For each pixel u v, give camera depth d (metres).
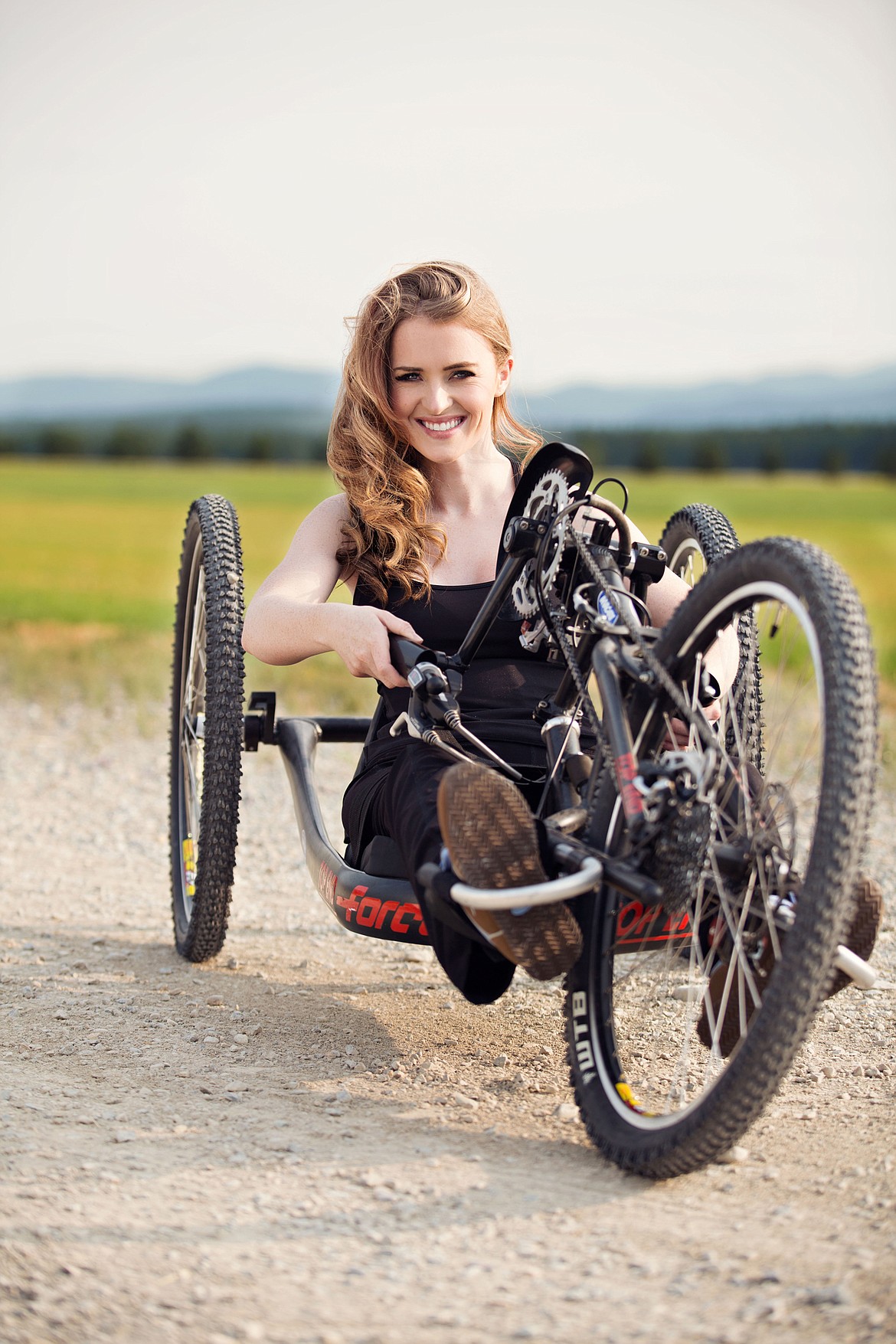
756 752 2.73
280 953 3.66
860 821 1.86
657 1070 2.70
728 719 2.50
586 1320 1.74
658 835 2.03
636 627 2.30
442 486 2.99
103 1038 2.90
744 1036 1.98
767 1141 2.33
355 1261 1.90
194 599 3.72
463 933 2.27
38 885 4.43
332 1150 2.31
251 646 2.83
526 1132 2.41
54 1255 1.88
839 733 1.87
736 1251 1.91
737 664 2.62
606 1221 2.02
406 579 2.85
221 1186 2.14
